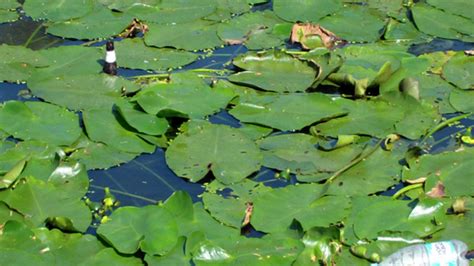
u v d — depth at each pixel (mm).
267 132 5648
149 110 5719
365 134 5645
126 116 5645
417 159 5297
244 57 6441
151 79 6320
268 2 7641
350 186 5086
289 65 6434
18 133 5500
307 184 5047
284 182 5223
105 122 5641
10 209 4816
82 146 5441
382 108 5910
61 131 5543
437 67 6531
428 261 4359
